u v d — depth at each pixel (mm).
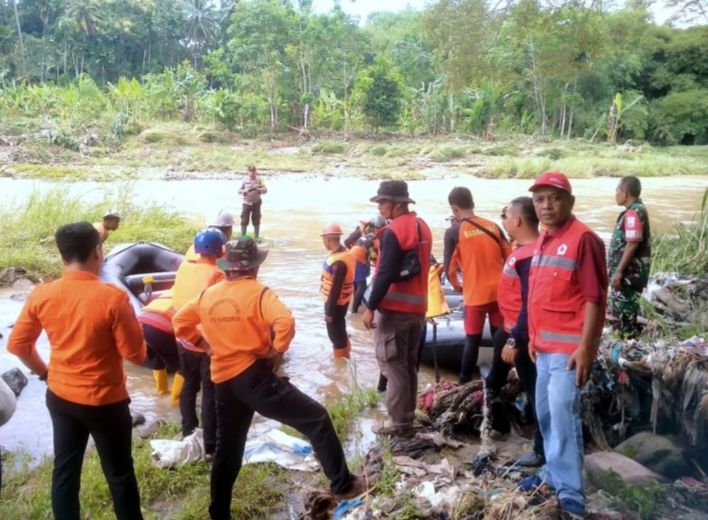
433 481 3734
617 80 49469
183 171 30312
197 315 3555
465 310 5051
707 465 3838
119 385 3211
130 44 70188
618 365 4188
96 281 3152
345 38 49344
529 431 4547
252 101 45062
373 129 48500
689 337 5137
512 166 30906
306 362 6270
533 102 50719
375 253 7719
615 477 3576
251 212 12977
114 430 3199
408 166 34281
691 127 49281
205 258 4625
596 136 49688
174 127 43469
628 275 5285
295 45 47094
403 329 4324
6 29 60531
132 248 8172
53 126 38250
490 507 3262
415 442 4312
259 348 3359
